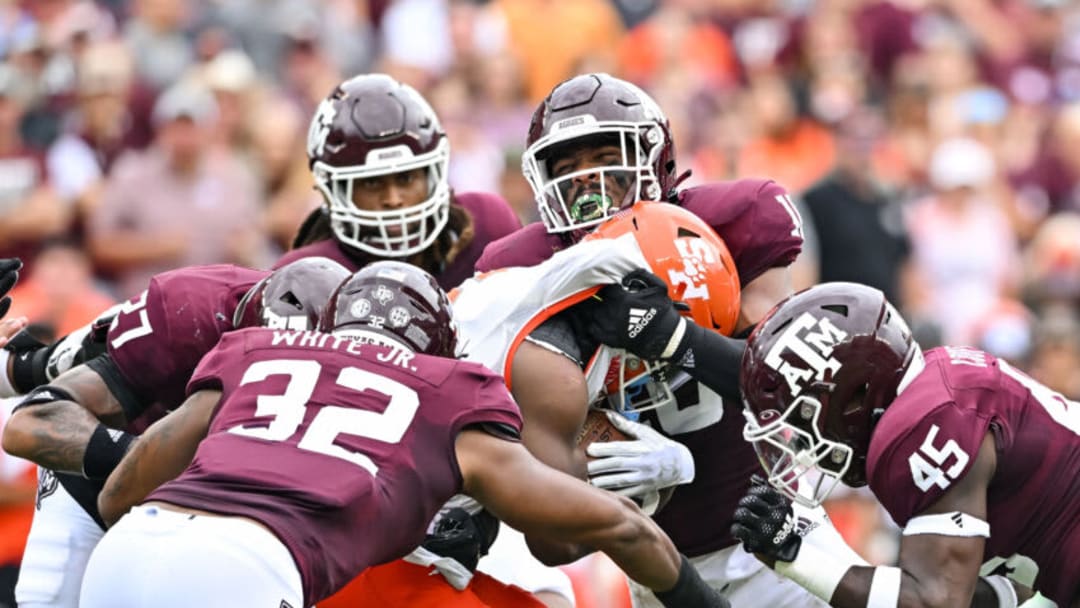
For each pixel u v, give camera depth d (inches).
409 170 748.6
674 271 645.3
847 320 601.3
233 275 680.4
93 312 1124.5
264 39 1494.8
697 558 720.3
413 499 569.6
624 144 669.9
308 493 555.5
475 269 716.7
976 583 641.6
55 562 713.0
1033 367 1104.8
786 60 1656.0
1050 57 1808.6
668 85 1589.6
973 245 1441.9
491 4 1651.1
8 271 682.2
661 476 646.5
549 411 614.2
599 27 1651.1
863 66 1701.5
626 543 582.9
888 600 586.9
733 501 709.9
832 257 1321.4
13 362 705.6
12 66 1391.5
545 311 624.1
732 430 701.9
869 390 598.2
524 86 1605.6
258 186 1310.3
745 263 690.8
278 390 580.1
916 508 588.4
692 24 1705.2
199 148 1243.8
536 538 621.3
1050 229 1423.5
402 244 757.3
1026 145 1653.5
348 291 603.8
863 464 617.6
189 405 596.7
